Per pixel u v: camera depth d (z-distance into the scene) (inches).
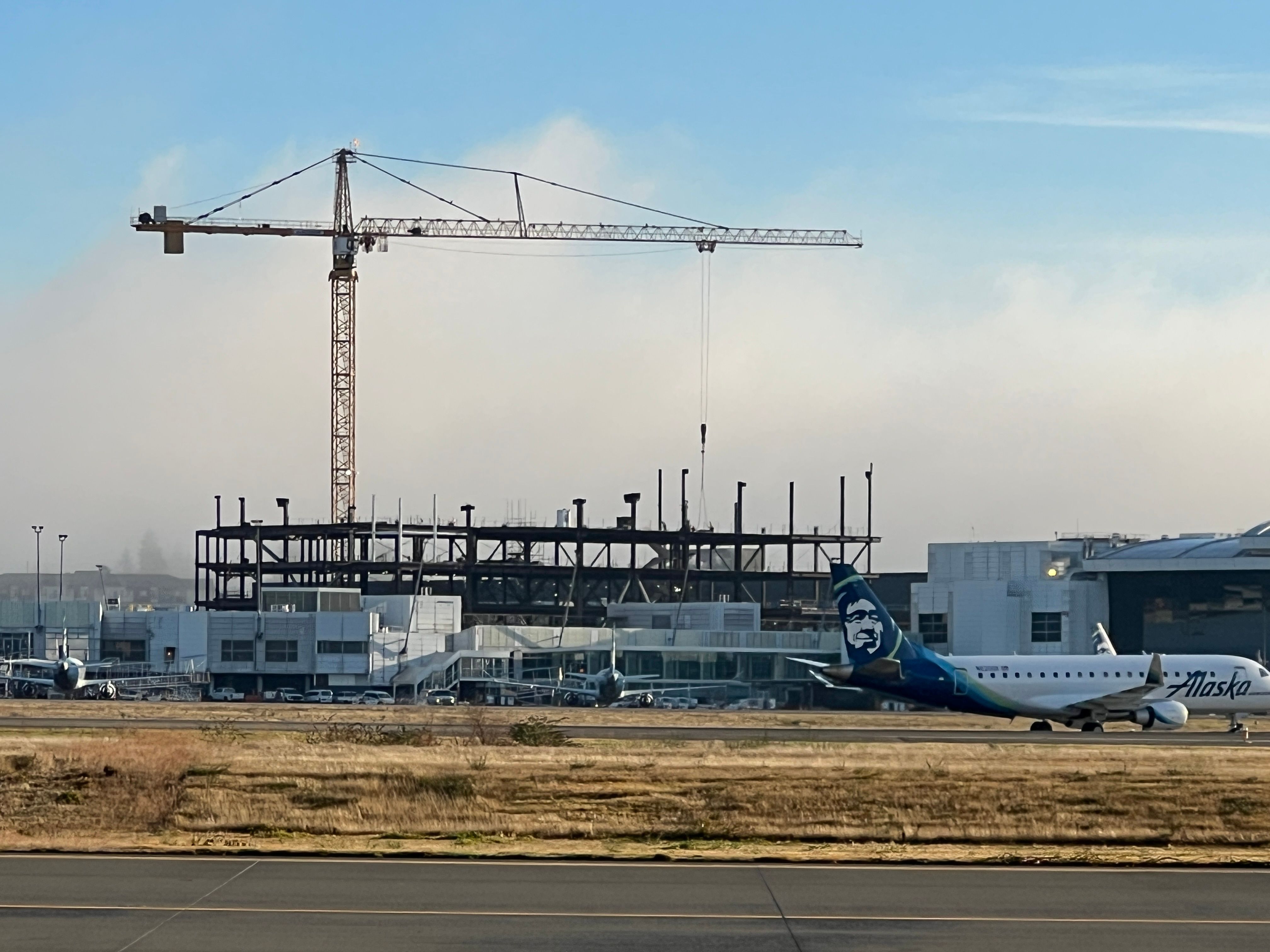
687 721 4151.1
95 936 1133.1
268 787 2103.8
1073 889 1378.0
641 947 1119.0
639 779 2183.8
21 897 1289.4
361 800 2044.8
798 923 1210.0
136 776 2144.4
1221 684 3838.6
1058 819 1972.2
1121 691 3779.5
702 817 1959.9
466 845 1685.5
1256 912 1270.9
